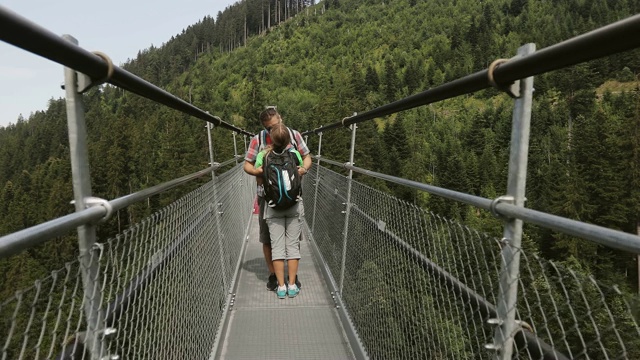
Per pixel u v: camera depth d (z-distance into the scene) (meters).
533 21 135.12
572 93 90.12
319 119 72.94
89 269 1.26
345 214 4.03
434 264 1.94
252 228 7.71
